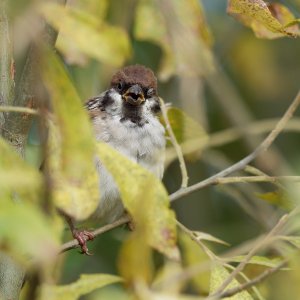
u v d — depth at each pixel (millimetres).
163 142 8805
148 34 8492
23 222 3230
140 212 4160
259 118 12078
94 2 7465
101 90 9922
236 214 11383
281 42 11984
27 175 3779
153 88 9078
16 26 4512
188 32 8359
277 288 7102
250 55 11672
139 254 4188
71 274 9805
